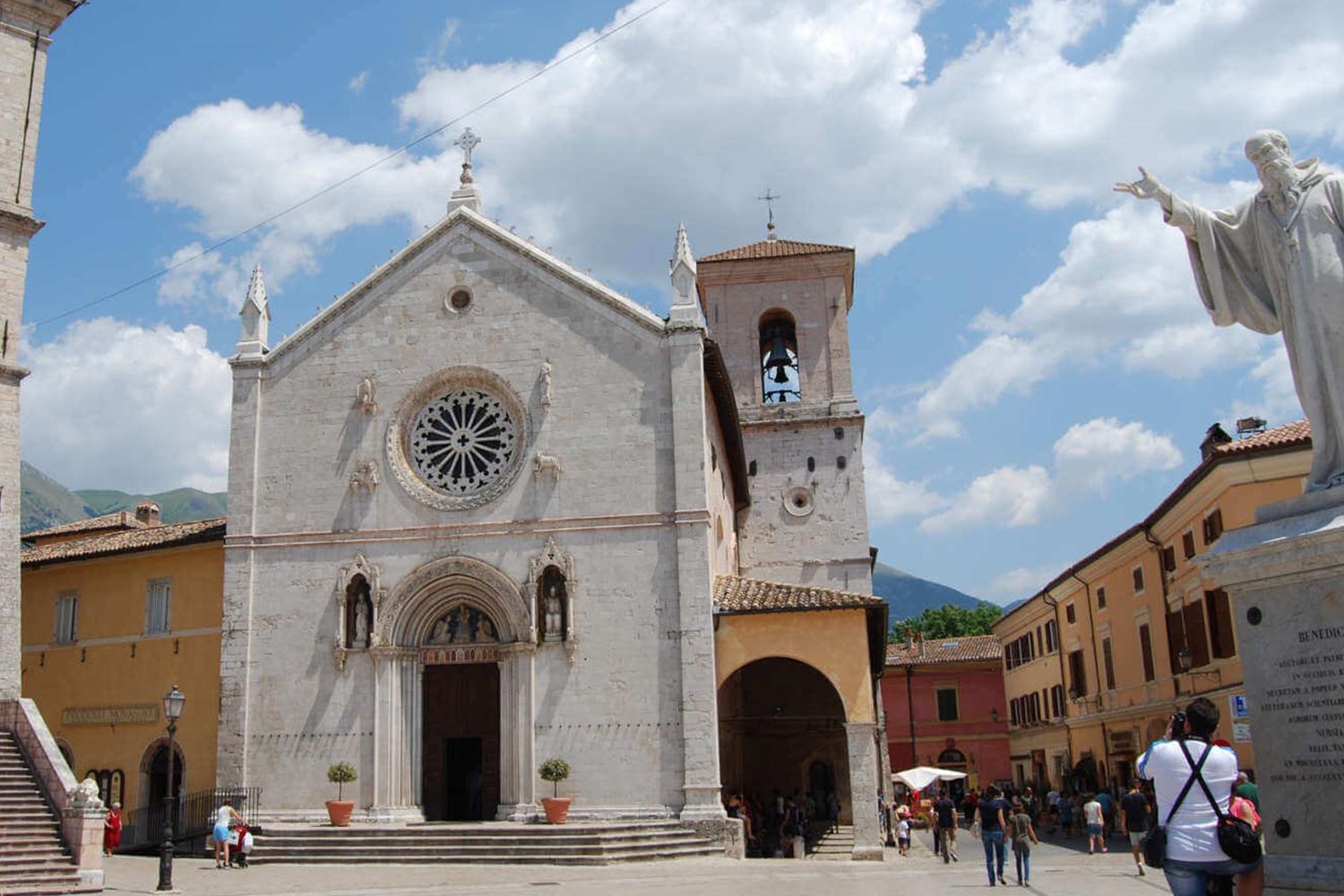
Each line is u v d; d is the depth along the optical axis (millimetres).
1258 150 10109
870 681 36719
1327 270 9578
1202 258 10523
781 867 32688
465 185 42938
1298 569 9273
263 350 42062
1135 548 50188
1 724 33250
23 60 39844
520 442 39656
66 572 46031
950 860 37938
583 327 40188
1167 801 9156
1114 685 54969
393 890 27234
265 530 40250
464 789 39875
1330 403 9609
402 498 39750
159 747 42281
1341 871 8742
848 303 57094
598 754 36750
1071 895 25469
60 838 29156
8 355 37531
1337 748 8945
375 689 38219
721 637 37750
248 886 28578
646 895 25438
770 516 53781
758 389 55375
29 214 38812
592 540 38375
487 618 39250
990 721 84938
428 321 41250
